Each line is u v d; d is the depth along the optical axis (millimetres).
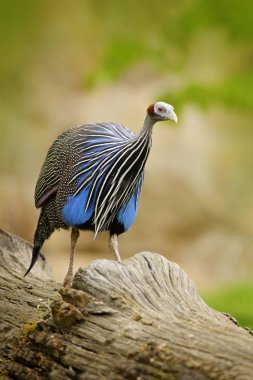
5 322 6891
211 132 21312
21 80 21688
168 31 13859
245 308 11641
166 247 20297
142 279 6102
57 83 21797
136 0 21781
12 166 20734
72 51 21969
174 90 13703
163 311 5793
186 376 5008
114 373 5344
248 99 13477
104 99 20891
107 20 22109
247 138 21375
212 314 5938
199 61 20281
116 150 7164
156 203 20344
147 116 7047
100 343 5535
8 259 8570
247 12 12953
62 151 7617
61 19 22094
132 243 20266
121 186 7188
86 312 5746
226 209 20844
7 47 21734
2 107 21312
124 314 5699
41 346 5875
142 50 13883
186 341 5238
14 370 6043
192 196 20500
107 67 13992
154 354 5215
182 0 17016
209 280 19047
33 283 7941
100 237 20109
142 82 20891
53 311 5824
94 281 5973
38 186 7930
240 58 20531
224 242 20219
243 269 19688
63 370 5641
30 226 20125
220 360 4988
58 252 19969
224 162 21125
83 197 7297
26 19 21844
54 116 21297
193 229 20594
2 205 12258
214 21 13352
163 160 20453
